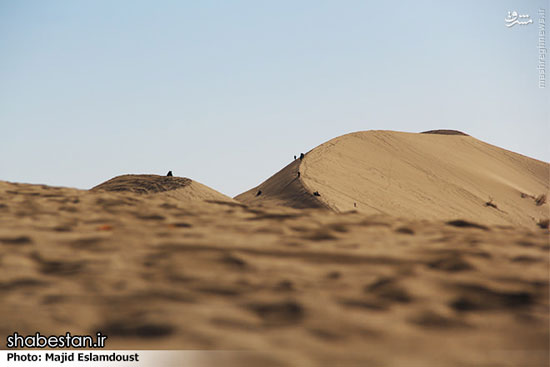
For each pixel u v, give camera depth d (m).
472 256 10.68
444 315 7.82
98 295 8.85
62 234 12.98
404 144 163.00
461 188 142.62
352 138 157.00
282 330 7.29
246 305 8.26
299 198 115.94
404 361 6.32
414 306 8.18
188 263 10.52
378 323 7.53
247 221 14.95
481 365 6.21
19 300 8.63
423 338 7.03
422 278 9.43
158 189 110.88
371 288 9.02
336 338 7.02
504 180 159.62
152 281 9.54
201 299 8.59
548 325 7.42
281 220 15.09
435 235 13.42
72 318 7.90
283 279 9.58
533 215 136.25
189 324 7.48
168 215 15.65
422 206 125.19
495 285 9.00
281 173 139.00
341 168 134.88
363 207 116.25
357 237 12.98
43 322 7.82
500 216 131.88
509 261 10.47
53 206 16.89
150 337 7.23
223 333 7.18
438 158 160.62
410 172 144.62
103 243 12.09
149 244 12.09
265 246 11.88
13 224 13.98
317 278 9.70
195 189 112.69
